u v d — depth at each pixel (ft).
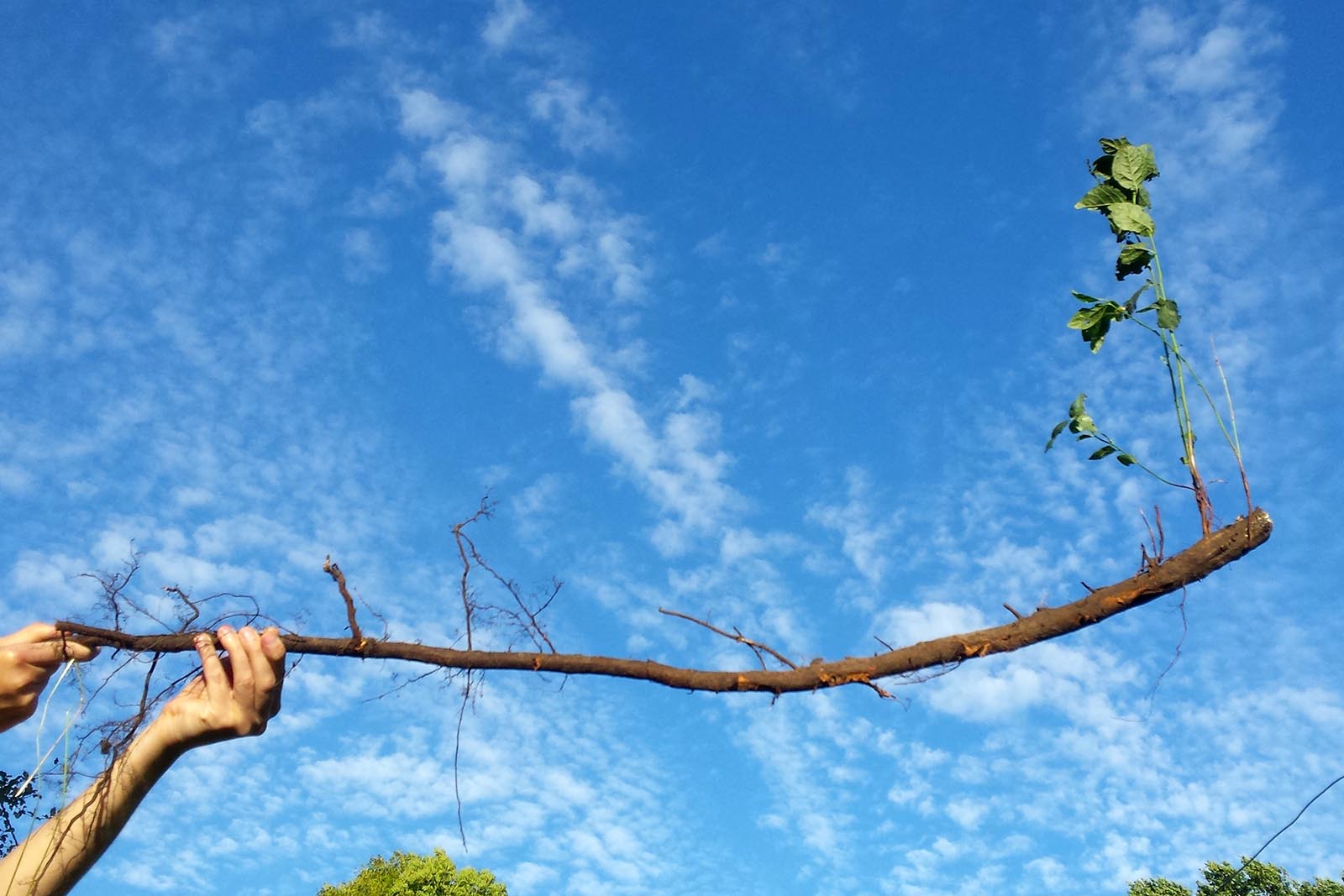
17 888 6.27
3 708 6.47
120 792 6.57
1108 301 9.25
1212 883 43.75
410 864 49.80
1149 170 9.57
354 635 9.09
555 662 9.27
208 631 8.14
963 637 8.86
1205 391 8.91
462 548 9.59
